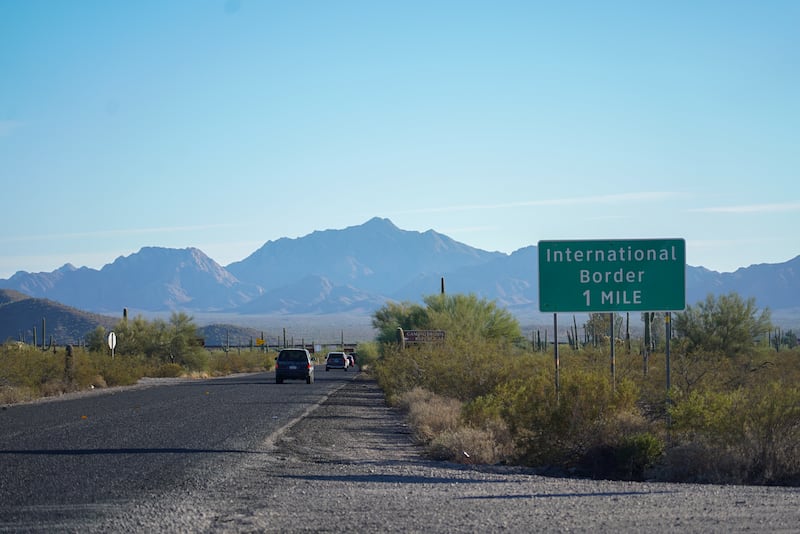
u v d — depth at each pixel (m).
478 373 58.50
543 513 19.86
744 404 30.94
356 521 18.80
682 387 47.25
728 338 86.69
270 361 188.12
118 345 139.75
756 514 19.44
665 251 37.62
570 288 37.50
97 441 35.56
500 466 33.28
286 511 20.11
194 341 147.12
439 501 21.84
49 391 75.25
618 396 34.47
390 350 87.38
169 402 62.16
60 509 20.20
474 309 118.31
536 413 33.69
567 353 73.50
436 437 38.28
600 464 32.09
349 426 46.28
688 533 17.12
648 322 57.34
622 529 17.66
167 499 21.69
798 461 29.45
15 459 29.50
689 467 29.83
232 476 26.17
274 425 44.12
